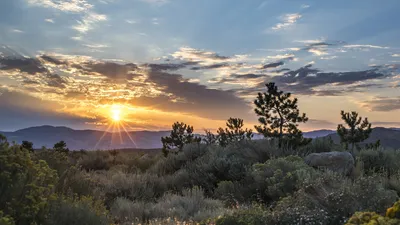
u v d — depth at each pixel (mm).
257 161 14484
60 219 5160
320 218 5852
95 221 5633
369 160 13297
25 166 4844
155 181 13445
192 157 17453
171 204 9586
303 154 14477
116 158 21844
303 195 7230
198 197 10273
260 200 9805
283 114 16531
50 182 5566
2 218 3865
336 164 12023
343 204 6438
